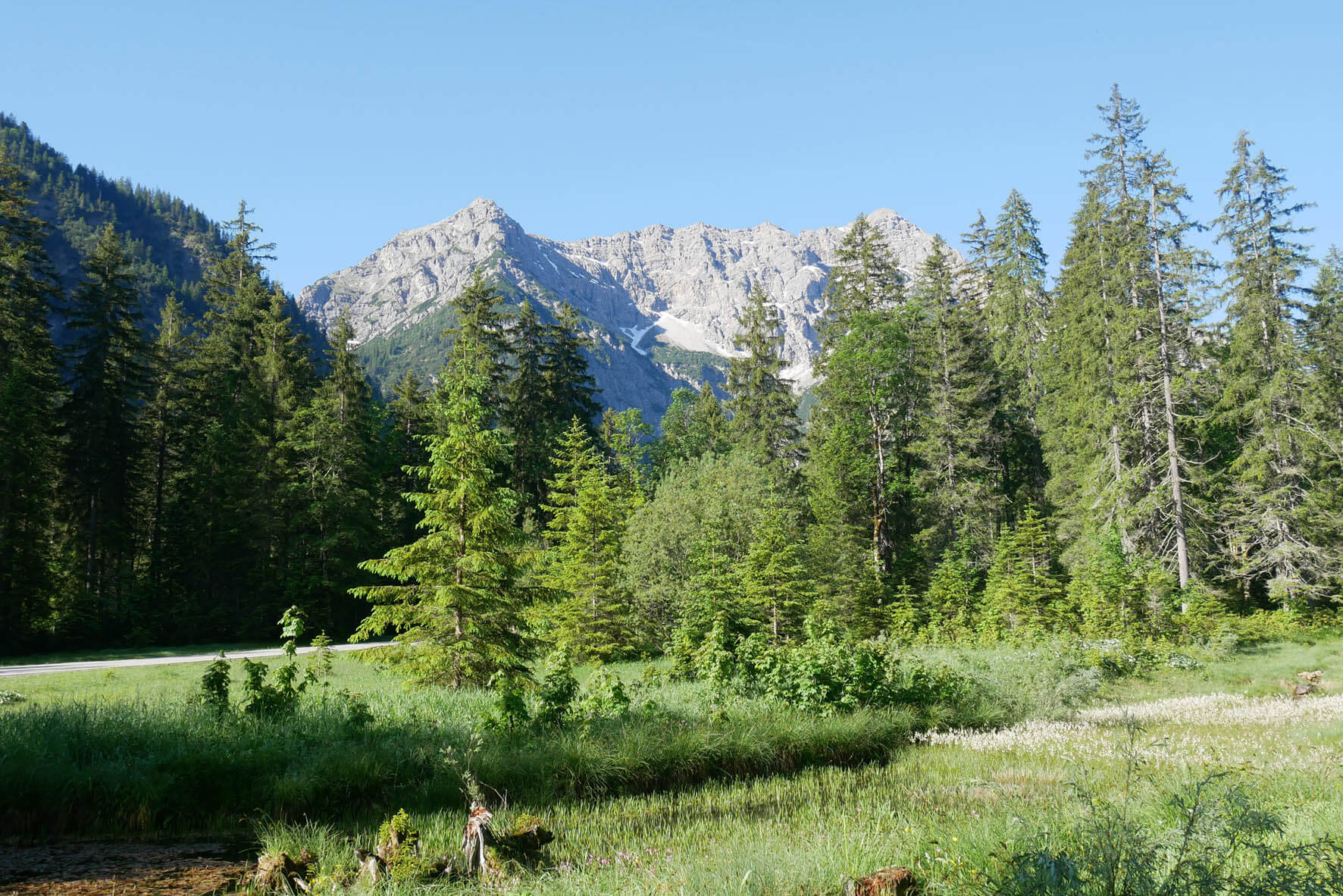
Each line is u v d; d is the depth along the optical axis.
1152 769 9.34
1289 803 6.95
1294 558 32.78
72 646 33.47
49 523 35.66
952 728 14.03
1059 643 21.28
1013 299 52.03
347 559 42.00
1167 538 33.56
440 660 15.23
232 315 49.41
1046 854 4.61
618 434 56.53
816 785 9.84
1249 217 37.41
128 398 42.34
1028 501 46.19
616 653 27.08
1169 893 4.25
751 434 50.56
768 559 29.91
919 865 5.75
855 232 50.31
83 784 8.23
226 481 39.62
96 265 40.91
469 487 16.36
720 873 5.53
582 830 7.86
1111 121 37.62
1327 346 36.91
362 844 7.27
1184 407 36.19
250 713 11.25
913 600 36.31
